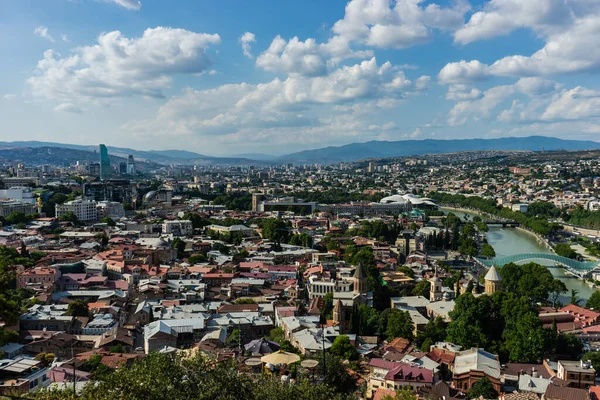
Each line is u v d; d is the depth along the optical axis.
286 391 124.62
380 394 184.50
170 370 112.75
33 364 190.88
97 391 109.25
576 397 183.38
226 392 113.38
